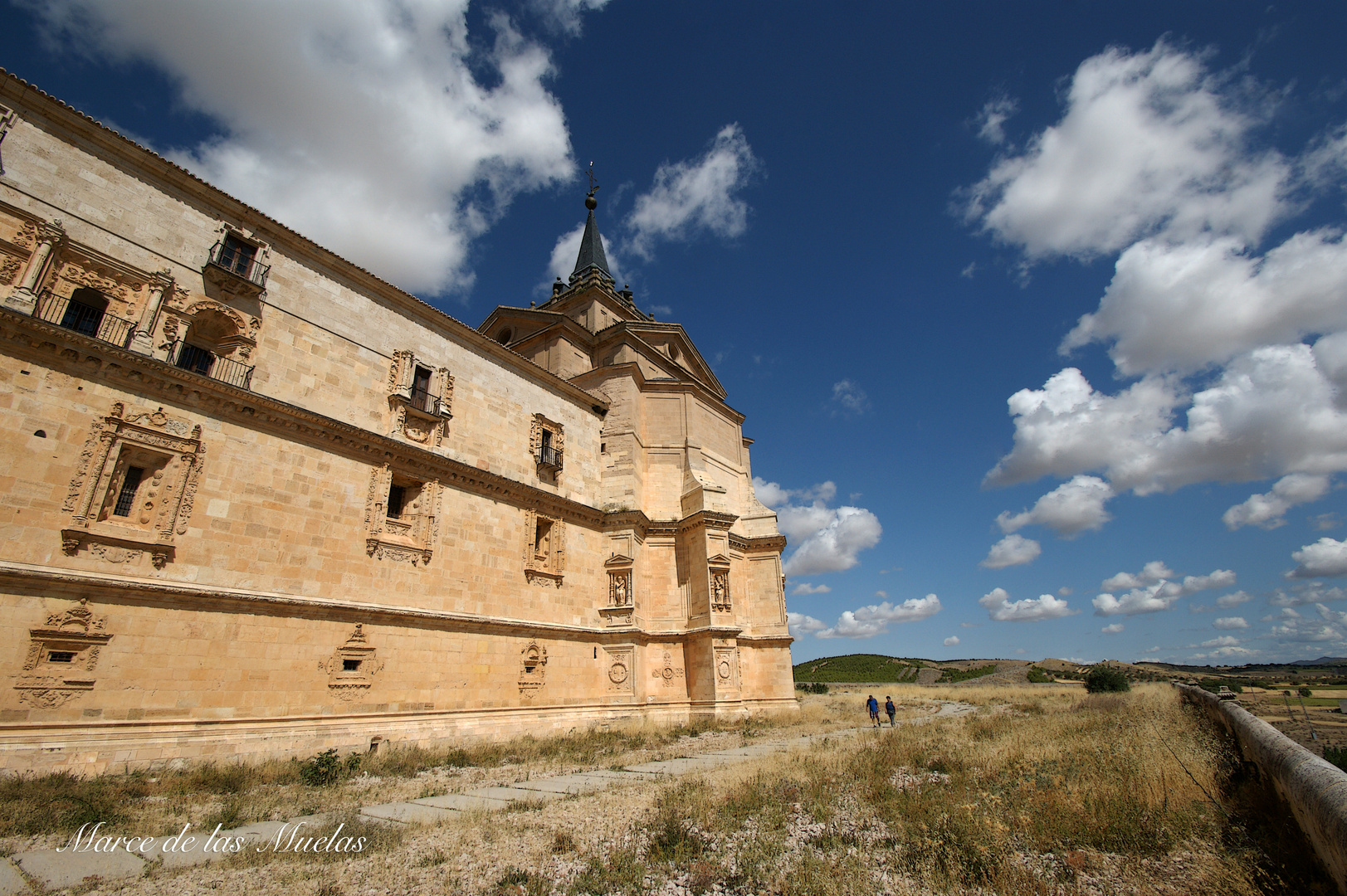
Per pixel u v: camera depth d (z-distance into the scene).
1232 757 12.95
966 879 7.88
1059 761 14.48
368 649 21.42
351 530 21.95
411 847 9.75
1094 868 8.02
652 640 33.97
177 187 20.06
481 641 25.56
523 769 18.28
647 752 21.36
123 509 17.48
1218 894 7.07
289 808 13.02
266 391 20.88
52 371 16.42
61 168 17.75
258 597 18.89
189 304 19.53
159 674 16.80
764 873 8.23
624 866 8.53
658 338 45.03
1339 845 5.72
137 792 13.83
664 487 38.09
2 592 14.84
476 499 26.80
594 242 55.59
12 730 14.45
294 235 22.48
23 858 9.21
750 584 40.34
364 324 24.33
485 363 29.33
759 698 37.66
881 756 16.42
